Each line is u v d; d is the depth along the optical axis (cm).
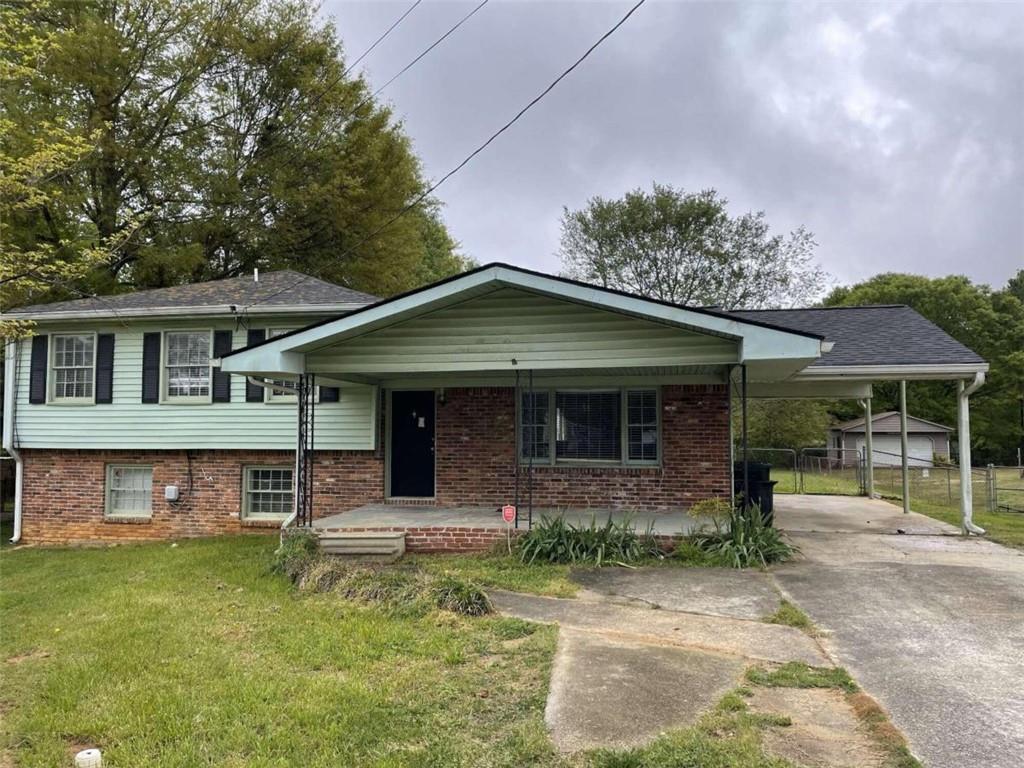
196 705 418
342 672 475
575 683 433
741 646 509
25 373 1309
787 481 2309
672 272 3388
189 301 1248
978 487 2162
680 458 1063
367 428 1166
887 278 4594
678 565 803
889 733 354
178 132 2061
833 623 566
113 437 1266
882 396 4125
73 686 456
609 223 3406
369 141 2222
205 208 2044
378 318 853
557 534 859
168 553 1041
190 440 1241
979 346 4150
